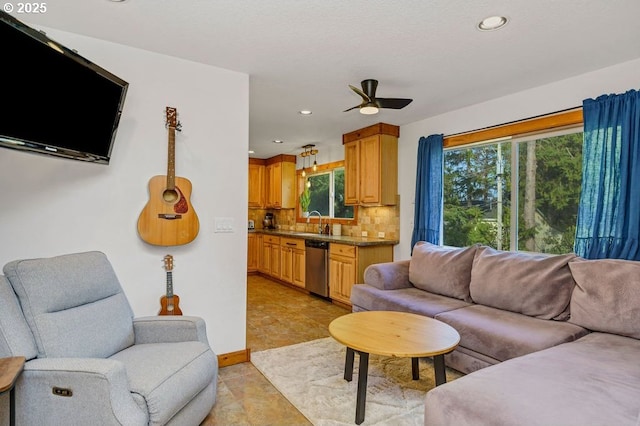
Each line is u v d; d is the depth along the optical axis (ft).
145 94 8.21
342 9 6.46
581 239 9.07
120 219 7.96
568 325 7.80
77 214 7.52
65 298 5.77
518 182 11.09
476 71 9.28
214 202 9.14
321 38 7.58
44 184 7.22
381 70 9.25
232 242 9.41
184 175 8.73
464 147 12.62
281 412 7.03
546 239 10.43
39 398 4.72
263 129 15.75
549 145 10.35
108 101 6.70
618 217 8.44
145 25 7.07
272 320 13.28
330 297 15.76
